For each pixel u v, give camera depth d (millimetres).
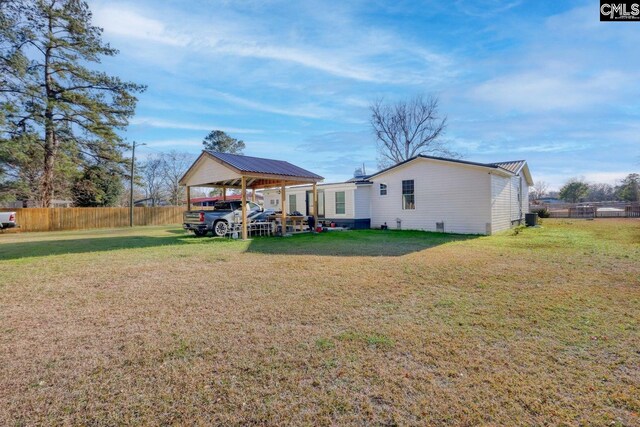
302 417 1997
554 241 10062
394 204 15789
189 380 2436
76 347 3027
